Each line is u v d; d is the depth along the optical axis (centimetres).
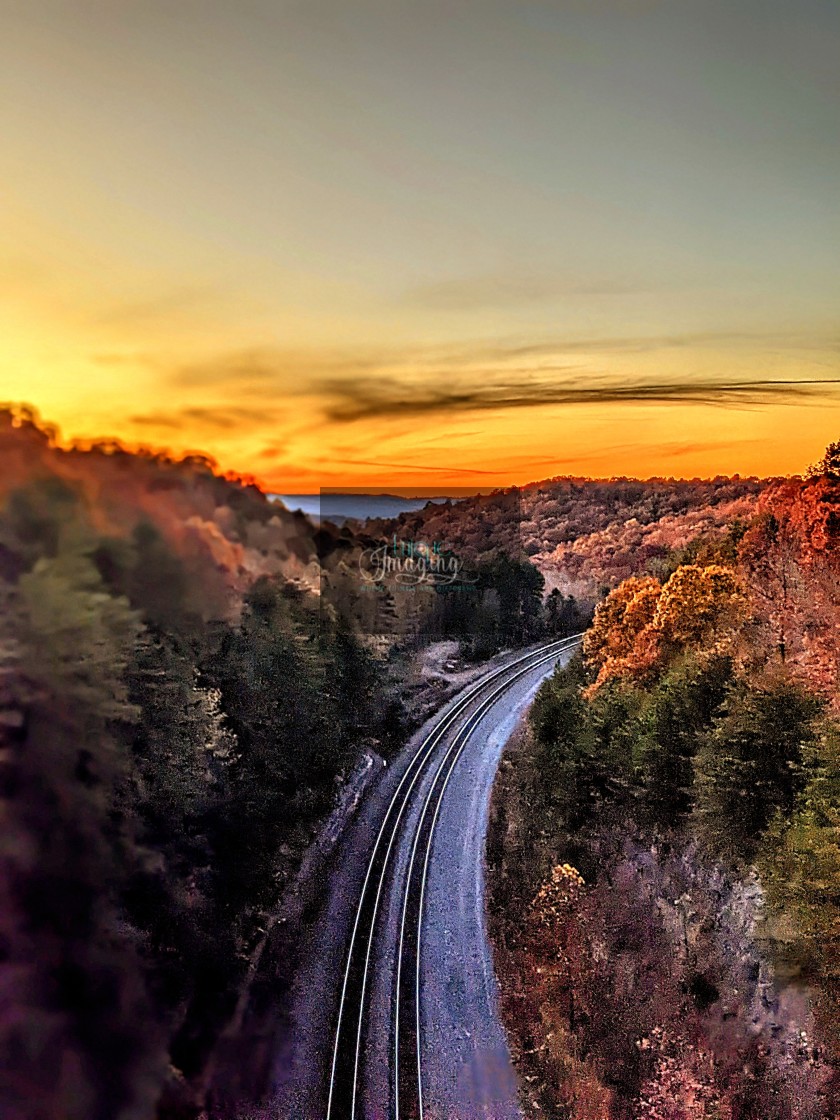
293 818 2700
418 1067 1764
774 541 3309
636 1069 1786
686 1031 1855
